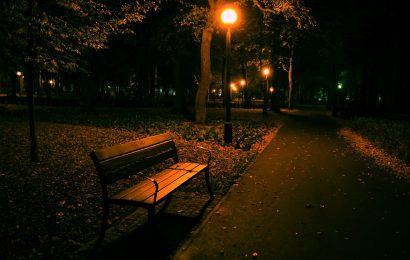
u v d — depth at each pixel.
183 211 5.60
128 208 5.67
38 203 5.71
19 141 11.61
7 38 8.50
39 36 8.48
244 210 5.73
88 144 11.54
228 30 12.31
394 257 4.19
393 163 9.84
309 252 4.28
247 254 4.17
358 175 8.40
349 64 40.53
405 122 18.33
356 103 42.03
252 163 9.61
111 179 4.55
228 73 12.45
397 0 23.19
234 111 37.09
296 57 43.00
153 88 43.69
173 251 4.18
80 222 5.02
